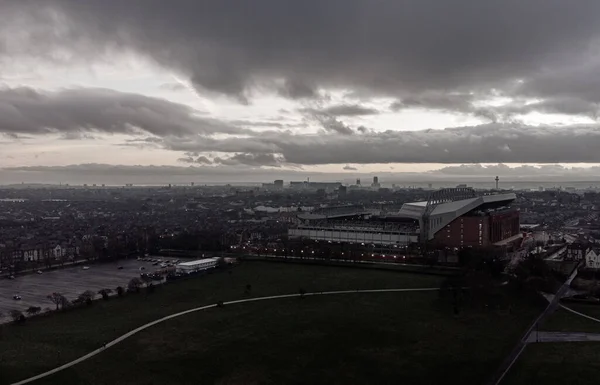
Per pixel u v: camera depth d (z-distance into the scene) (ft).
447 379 540.93
